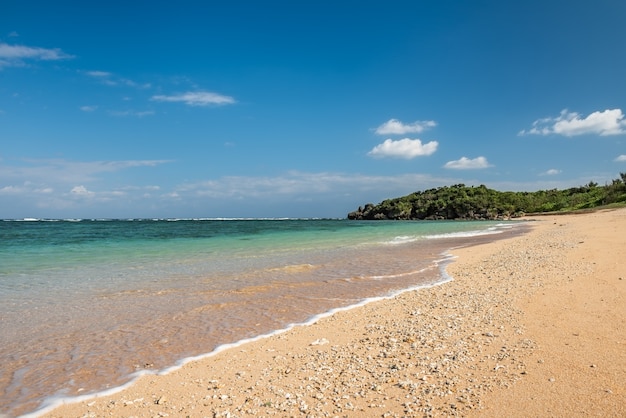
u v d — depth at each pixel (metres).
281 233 49.06
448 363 6.48
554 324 7.88
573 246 19.58
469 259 20.02
